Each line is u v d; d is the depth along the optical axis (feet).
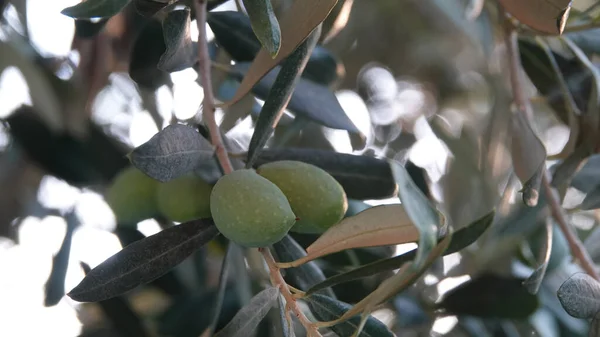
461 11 1.81
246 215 1.24
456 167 2.22
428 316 1.73
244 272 1.65
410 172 1.60
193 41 1.47
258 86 1.55
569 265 1.81
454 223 2.18
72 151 1.78
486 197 2.15
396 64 2.82
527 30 1.59
